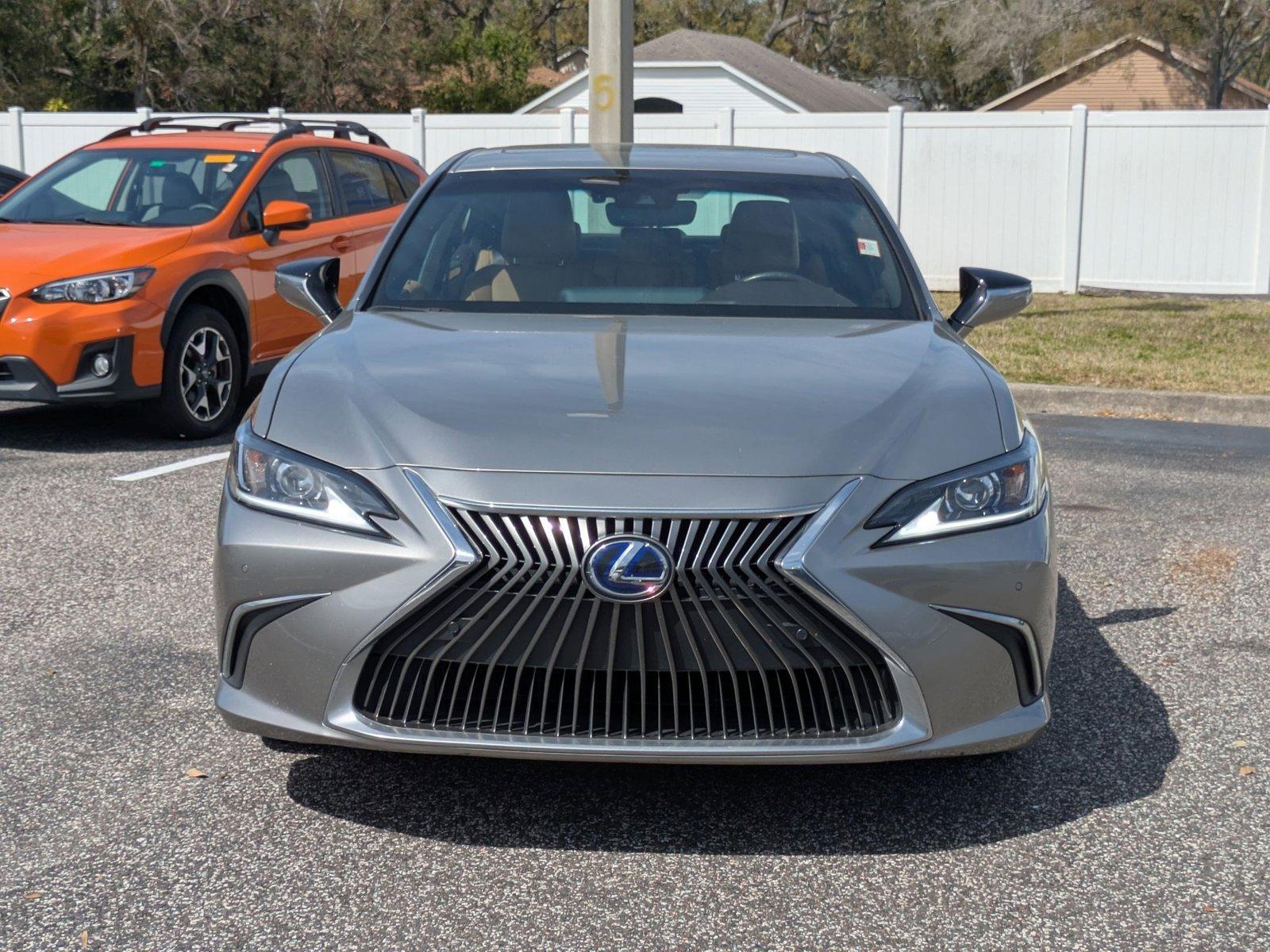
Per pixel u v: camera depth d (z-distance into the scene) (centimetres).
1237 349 1207
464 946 289
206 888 312
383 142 1040
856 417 334
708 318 426
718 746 307
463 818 347
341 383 354
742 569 304
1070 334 1296
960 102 5950
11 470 737
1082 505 707
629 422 328
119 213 870
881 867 325
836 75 6128
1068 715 424
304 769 375
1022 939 294
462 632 308
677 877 319
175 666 454
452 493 312
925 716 315
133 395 773
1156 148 1722
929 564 313
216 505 666
